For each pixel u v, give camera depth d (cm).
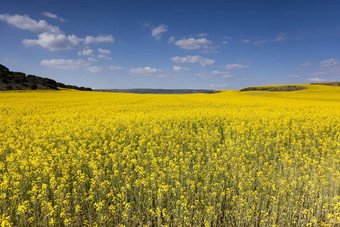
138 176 732
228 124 1639
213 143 1146
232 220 597
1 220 487
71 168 818
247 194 649
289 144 1178
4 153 949
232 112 2141
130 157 895
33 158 816
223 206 684
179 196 649
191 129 1445
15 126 1461
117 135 1305
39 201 581
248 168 848
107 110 2386
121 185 715
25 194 658
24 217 527
